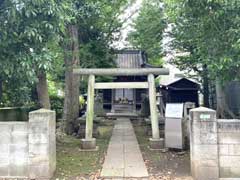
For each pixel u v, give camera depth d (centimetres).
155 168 552
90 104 754
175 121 698
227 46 525
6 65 498
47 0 487
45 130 482
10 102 860
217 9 527
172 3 670
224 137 473
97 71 766
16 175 486
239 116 865
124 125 1199
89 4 829
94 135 915
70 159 621
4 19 475
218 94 834
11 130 488
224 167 471
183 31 777
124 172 524
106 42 1213
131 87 777
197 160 470
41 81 768
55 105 1306
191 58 1100
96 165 573
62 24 526
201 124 471
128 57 1842
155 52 1365
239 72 545
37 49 512
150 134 954
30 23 489
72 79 941
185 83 1427
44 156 481
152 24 1231
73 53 927
